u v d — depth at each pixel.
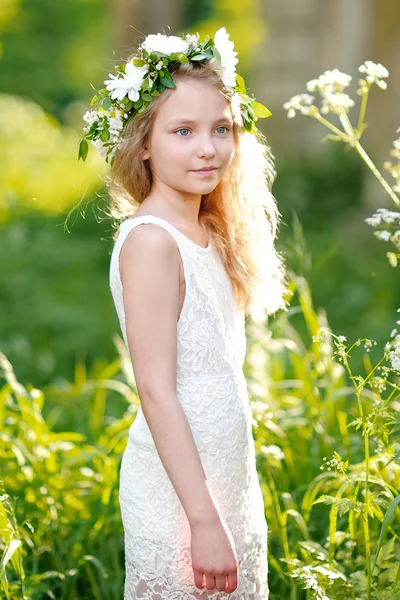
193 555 2.34
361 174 12.62
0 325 8.16
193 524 2.33
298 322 7.57
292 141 14.12
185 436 2.36
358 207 12.14
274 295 2.97
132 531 2.60
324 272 9.30
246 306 2.88
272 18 14.03
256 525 2.67
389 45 10.92
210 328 2.55
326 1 13.42
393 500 2.71
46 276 9.95
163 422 2.37
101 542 3.53
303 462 3.83
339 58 13.18
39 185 14.16
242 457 2.60
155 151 2.57
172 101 2.51
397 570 2.88
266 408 3.77
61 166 15.34
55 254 10.55
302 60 13.88
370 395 4.18
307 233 11.37
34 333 8.02
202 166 2.52
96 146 2.74
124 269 2.47
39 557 3.54
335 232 11.31
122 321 2.56
